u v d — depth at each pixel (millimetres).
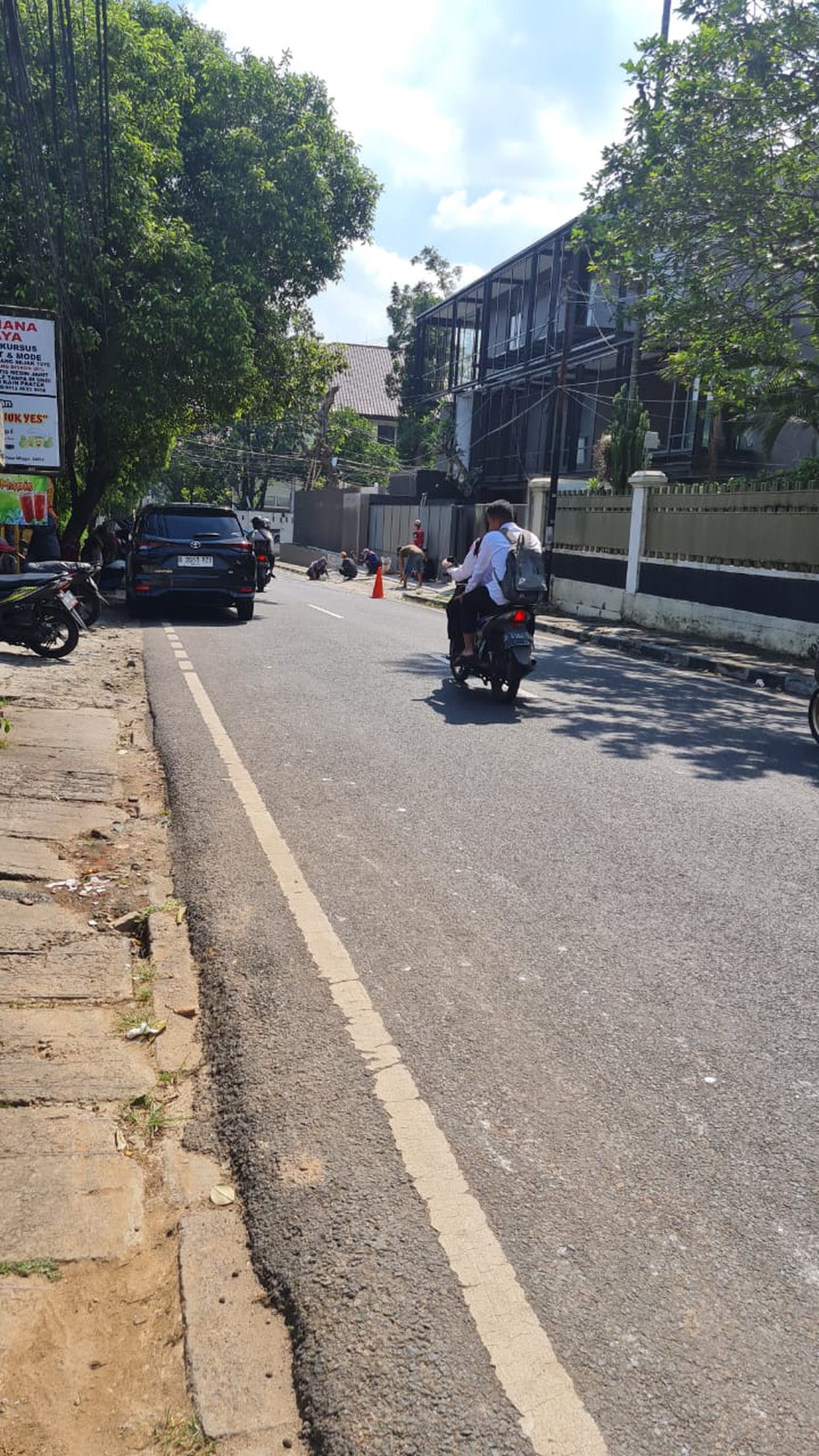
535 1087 3285
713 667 13539
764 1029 3703
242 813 5977
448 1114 3121
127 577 16844
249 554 16438
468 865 5250
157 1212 2723
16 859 5113
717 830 5957
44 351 16375
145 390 19500
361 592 27766
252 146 21438
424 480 40406
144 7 22547
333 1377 2172
